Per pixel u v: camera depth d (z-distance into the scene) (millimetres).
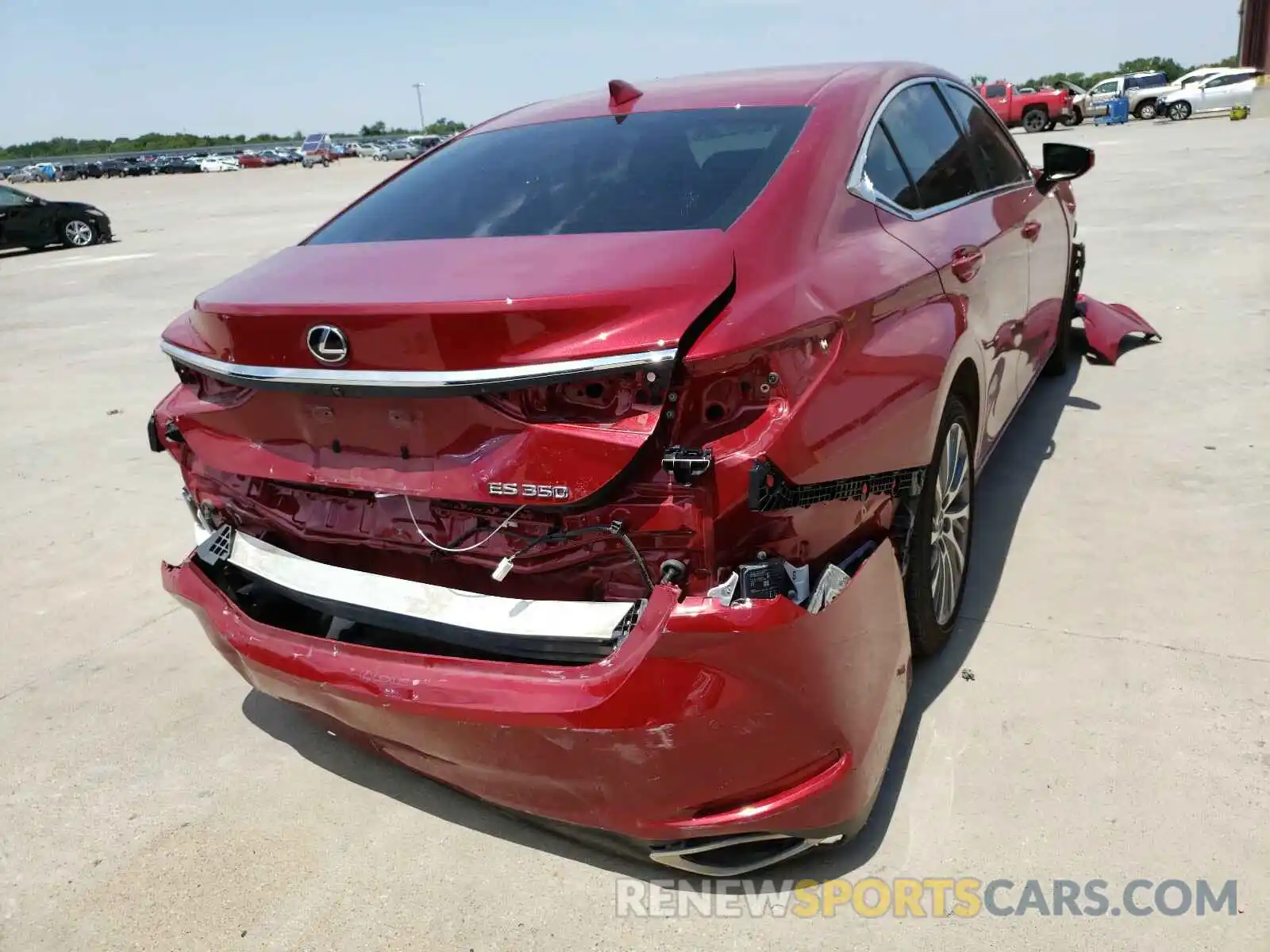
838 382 2080
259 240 16719
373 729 2248
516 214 2537
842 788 2027
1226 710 2615
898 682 2248
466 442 2018
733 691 1870
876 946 2023
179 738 2990
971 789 2410
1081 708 2674
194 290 11859
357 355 2031
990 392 3242
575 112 3082
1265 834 2205
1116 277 7820
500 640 2090
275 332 2121
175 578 2607
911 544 2568
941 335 2570
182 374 2568
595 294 1876
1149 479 4082
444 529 2170
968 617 3170
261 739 2965
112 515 4789
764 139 2568
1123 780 2395
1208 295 6977
